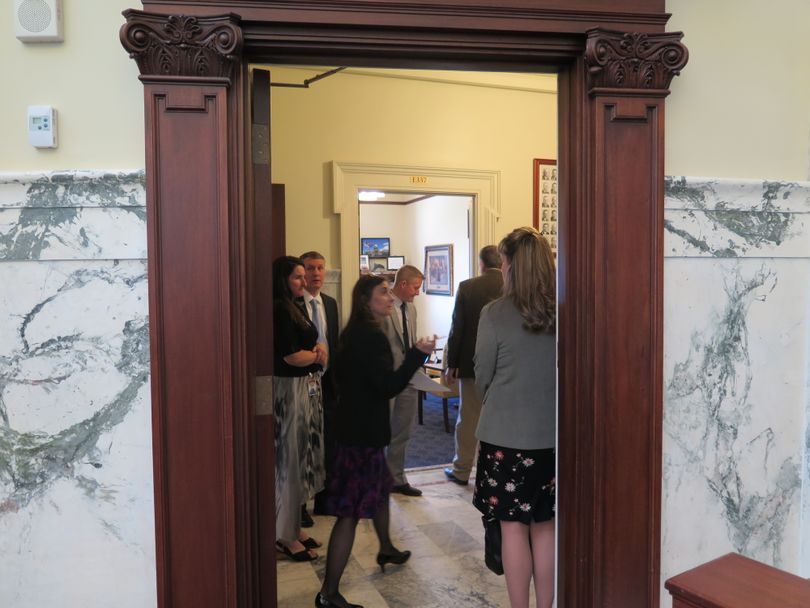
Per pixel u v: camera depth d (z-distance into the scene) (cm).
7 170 146
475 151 413
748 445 179
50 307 147
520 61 164
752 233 175
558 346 176
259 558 165
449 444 475
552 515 196
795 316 181
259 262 164
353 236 391
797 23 178
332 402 247
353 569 270
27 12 144
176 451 148
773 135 177
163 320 146
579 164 163
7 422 147
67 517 149
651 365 164
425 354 221
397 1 150
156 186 144
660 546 169
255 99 165
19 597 149
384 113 392
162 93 143
